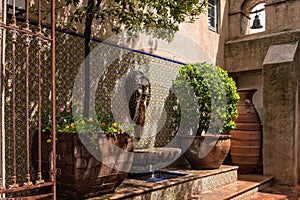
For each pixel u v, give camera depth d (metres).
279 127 6.04
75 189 3.06
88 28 3.81
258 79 7.14
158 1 4.17
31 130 3.47
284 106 5.99
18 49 3.37
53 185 2.67
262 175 6.23
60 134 3.11
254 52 6.80
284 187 5.78
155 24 4.38
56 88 3.77
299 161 6.14
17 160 3.36
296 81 6.06
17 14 3.34
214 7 7.04
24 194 3.34
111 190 3.47
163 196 3.94
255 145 6.34
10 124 3.30
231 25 7.34
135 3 4.52
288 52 6.13
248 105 6.51
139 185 3.89
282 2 6.52
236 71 7.06
